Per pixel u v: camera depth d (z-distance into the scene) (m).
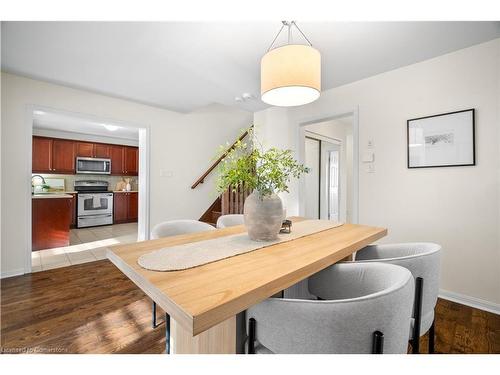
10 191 2.79
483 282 2.13
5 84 2.75
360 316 0.73
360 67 2.61
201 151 4.58
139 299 2.27
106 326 1.83
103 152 6.29
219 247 1.27
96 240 4.52
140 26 1.95
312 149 5.09
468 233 2.20
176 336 1.33
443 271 2.33
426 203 2.43
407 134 2.55
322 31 2.00
